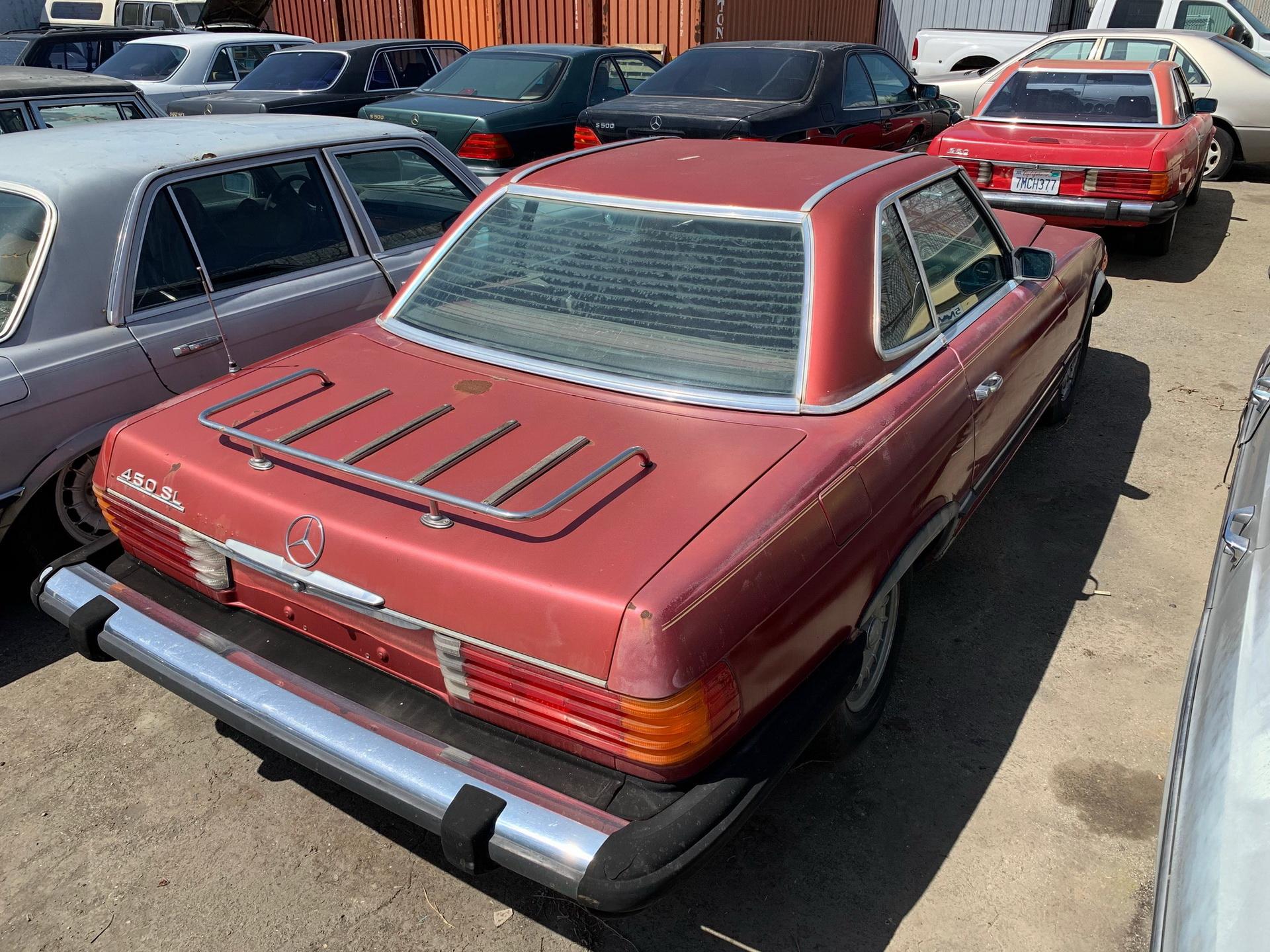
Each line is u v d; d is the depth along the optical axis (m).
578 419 2.55
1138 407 5.48
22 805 2.88
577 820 1.96
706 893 2.56
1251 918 1.45
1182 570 3.96
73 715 3.26
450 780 2.07
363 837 2.78
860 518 2.41
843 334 2.61
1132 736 3.07
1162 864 1.80
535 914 2.53
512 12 14.30
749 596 2.06
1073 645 3.51
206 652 2.48
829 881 2.58
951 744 3.05
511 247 3.13
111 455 2.72
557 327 2.88
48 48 11.52
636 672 1.90
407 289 3.27
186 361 3.78
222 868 2.67
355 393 2.77
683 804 1.98
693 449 2.40
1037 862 2.63
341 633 2.34
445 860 2.70
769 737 2.15
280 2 16.33
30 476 3.42
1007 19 17.45
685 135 7.29
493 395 2.70
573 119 8.75
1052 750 3.02
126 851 2.72
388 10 15.25
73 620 2.63
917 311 2.98
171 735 3.18
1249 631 1.99
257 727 2.32
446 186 5.03
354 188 4.53
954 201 3.49
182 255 3.86
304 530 2.28
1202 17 12.12
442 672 2.17
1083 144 7.27
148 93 10.92
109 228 3.66
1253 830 1.58
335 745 2.20
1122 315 6.97
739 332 2.66
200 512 2.47
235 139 4.23
